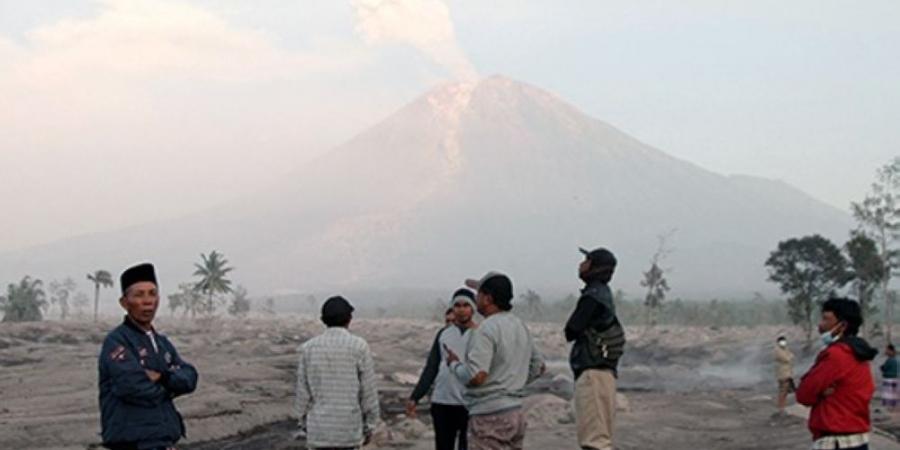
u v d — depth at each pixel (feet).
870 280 226.38
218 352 164.45
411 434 64.44
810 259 232.53
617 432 68.85
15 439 64.34
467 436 35.22
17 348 186.39
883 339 219.82
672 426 73.31
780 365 81.56
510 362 32.22
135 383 24.48
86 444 64.75
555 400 74.74
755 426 73.82
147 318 25.38
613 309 34.53
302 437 70.28
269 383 105.50
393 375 125.80
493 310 32.78
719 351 213.87
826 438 29.17
